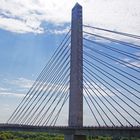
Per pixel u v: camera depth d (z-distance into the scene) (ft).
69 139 228.02
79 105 234.58
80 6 254.47
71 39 249.14
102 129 194.39
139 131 171.32
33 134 516.73
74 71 240.12
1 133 519.60
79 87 237.25
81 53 242.99
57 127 243.60
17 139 495.41
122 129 179.52
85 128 211.82
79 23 249.96
